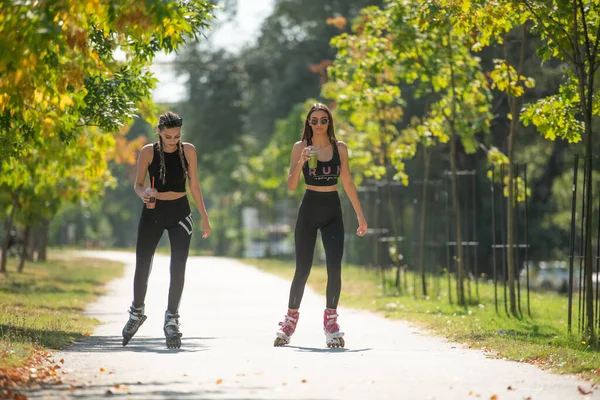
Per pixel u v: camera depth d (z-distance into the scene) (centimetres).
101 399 1303
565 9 2492
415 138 4356
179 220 2052
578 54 2456
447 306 3731
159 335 2412
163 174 2027
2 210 6075
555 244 8075
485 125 3956
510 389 1434
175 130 2014
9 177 3444
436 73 3828
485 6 2603
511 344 2141
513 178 3591
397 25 3775
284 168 10431
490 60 4659
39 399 1302
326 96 5194
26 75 1602
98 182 5747
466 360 1794
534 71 5050
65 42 1636
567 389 1449
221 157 12850
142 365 1673
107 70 2561
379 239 5525
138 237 2059
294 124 10325
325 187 2103
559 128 2644
